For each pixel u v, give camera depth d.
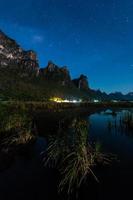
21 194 8.84
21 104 58.12
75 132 12.64
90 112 59.38
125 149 16.16
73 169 9.52
